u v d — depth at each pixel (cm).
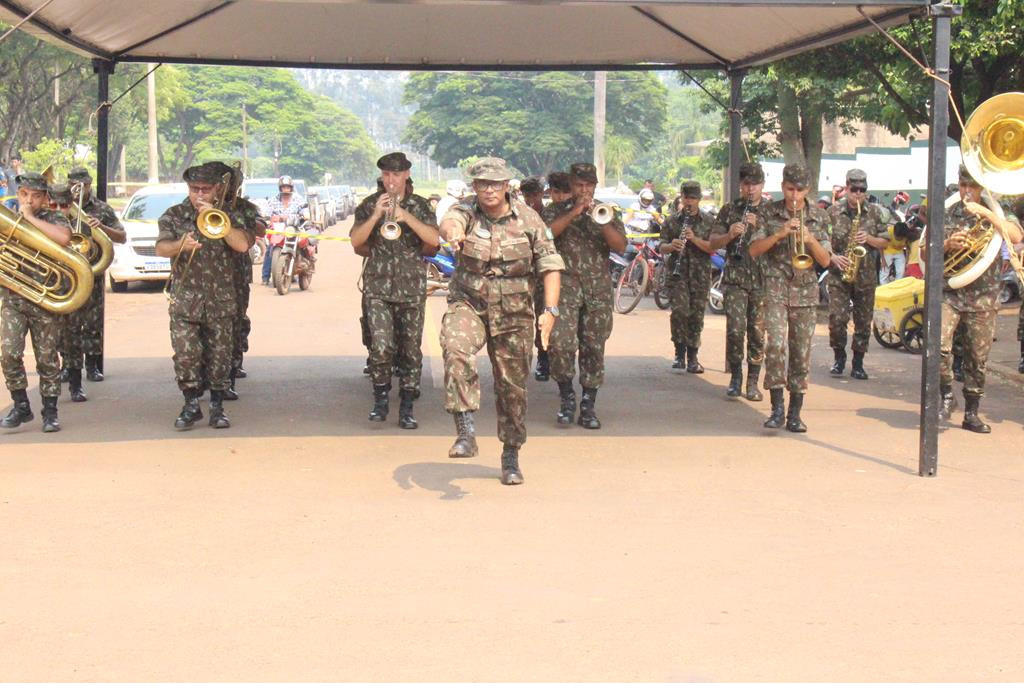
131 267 1972
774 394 901
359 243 868
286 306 1795
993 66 1359
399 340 907
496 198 693
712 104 3416
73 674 450
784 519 658
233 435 870
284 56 1238
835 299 1161
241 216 893
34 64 4109
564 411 922
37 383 1081
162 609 516
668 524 645
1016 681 448
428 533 625
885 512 675
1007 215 900
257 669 454
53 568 567
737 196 1257
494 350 711
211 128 9975
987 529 644
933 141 755
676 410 989
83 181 1034
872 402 1037
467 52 1237
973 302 884
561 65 1286
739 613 515
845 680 448
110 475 742
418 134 8744
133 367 1189
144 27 1061
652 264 1830
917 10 771
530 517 655
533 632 491
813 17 921
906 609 523
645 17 1070
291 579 553
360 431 890
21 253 852
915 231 1355
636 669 456
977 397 901
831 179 3847
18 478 733
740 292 1036
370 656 466
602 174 4112
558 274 710
